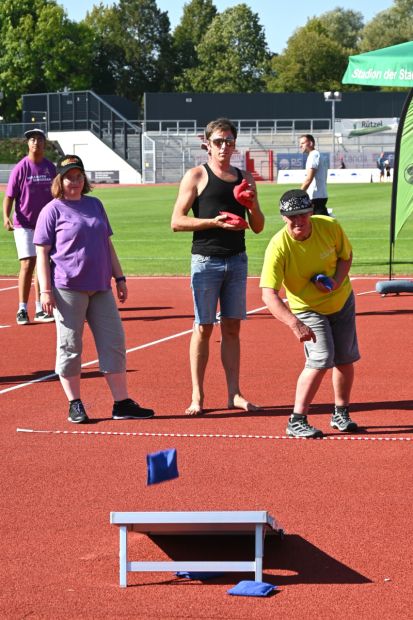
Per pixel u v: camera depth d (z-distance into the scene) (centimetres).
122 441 861
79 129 7888
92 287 913
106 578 566
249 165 7381
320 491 716
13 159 7919
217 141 921
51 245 920
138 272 2183
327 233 840
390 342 1330
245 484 734
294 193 819
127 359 1243
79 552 605
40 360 1246
